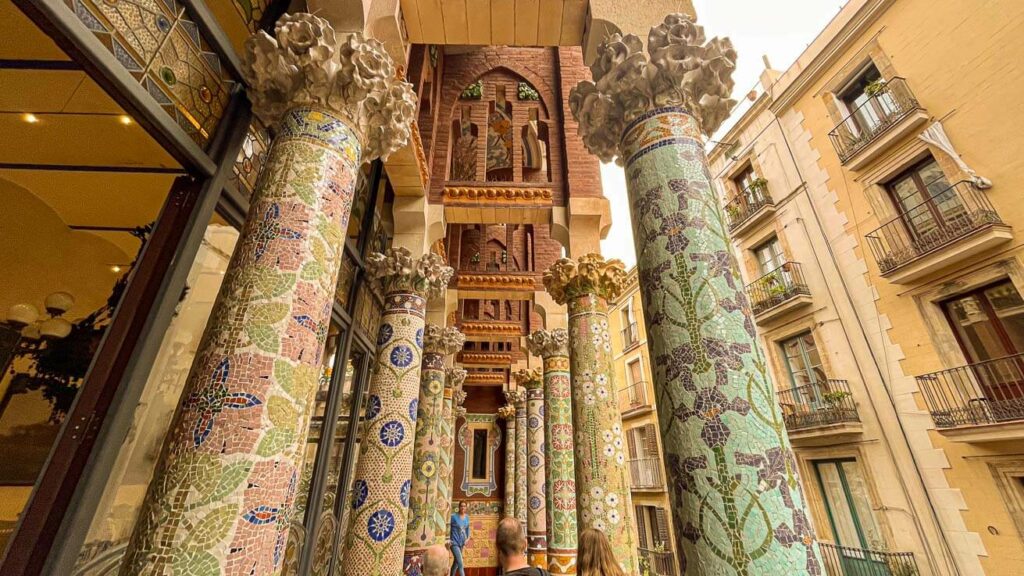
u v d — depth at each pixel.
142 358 1.79
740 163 12.70
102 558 1.75
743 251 12.18
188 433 1.49
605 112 2.90
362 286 5.02
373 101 2.38
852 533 8.65
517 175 6.68
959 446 7.33
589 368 4.64
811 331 10.11
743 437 1.76
